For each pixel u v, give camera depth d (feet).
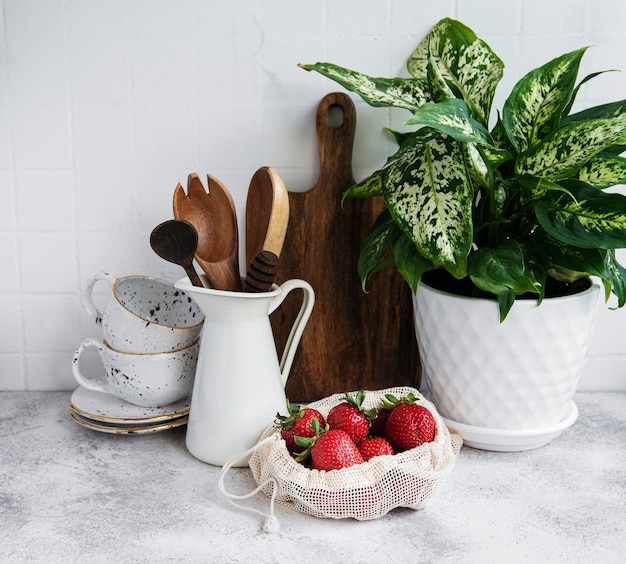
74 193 3.98
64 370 4.23
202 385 3.36
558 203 3.11
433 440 3.17
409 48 3.84
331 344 4.04
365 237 3.73
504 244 3.15
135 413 3.61
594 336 4.15
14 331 4.16
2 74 3.82
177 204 3.42
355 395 3.39
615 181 3.12
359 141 3.94
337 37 3.82
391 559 2.73
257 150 3.94
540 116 3.20
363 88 3.32
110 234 4.04
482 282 3.05
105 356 3.61
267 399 3.33
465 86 3.47
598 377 4.21
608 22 3.79
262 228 3.31
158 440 3.67
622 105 3.31
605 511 3.03
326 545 2.83
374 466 2.94
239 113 3.90
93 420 3.59
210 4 3.76
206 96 3.87
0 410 3.99
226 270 3.40
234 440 3.32
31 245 4.04
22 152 3.92
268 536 2.89
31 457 3.49
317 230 3.94
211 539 2.86
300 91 3.87
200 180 3.62
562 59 3.19
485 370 3.32
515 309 3.19
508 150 3.35
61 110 3.87
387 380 4.08
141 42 3.80
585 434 3.69
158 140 3.92
